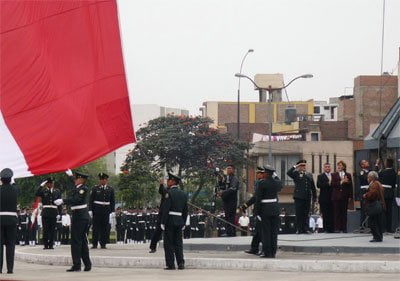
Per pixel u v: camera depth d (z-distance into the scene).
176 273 24.48
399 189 32.22
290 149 101.56
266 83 138.75
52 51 21.55
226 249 29.06
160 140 78.00
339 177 33.84
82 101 21.66
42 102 21.25
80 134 21.47
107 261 28.12
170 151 78.12
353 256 26.62
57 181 78.62
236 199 35.53
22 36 21.27
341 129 110.31
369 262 24.20
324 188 34.31
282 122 127.88
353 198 36.94
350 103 110.31
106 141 21.86
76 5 21.64
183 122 79.88
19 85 21.11
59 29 21.66
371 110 106.31
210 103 136.88
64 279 22.80
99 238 34.72
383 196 28.47
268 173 26.34
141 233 52.59
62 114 21.45
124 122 22.05
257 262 25.34
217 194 35.94
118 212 54.50
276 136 109.88
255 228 27.55
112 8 22.12
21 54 21.25
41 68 21.25
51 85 21.41
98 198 34.03
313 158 101.31
